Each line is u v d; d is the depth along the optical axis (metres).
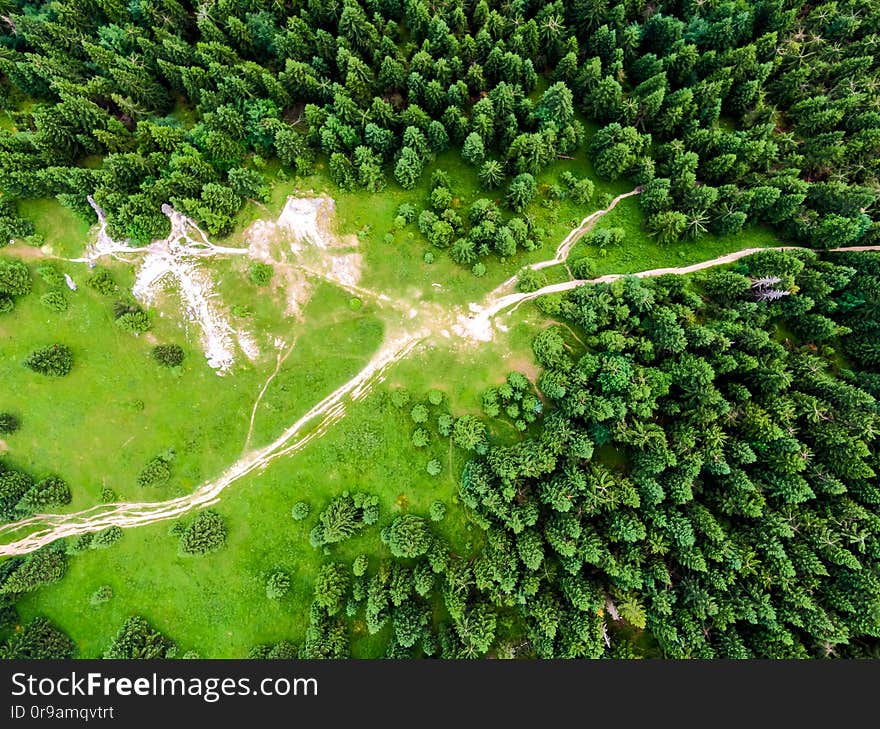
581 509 48.47
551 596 49.25
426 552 53.97
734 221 56.22
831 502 47.25
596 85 59.25
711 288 56.16
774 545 44.66
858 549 44.97
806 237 58.12
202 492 58.62
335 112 57.50
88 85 57.66
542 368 56.91
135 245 58.22
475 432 53.94
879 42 59.00
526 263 59.69
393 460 57.34
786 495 46.03
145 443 58.88
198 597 57.59
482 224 56.00
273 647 55.88
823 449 47.94
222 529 57.38
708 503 49.25
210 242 58.75
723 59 59.09
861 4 59.91
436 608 55.19
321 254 59.00
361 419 58.09
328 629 54.34
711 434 47.69
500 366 57.81
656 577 46.19
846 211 55.00
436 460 56.25
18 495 57.16
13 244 59.34
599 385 51.78
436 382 58.06
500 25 59.66
